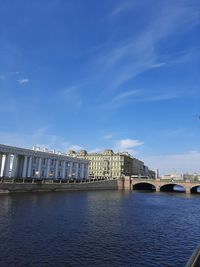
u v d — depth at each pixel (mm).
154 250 32625
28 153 123938
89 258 28750
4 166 113188
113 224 47156
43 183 102062
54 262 27109
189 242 36906
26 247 31125
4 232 36812
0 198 71312
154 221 52531
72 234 38062
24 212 52531
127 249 32594
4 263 26141
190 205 86188
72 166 157875
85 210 61531
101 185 146625
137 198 106062
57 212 55656
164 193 153375
